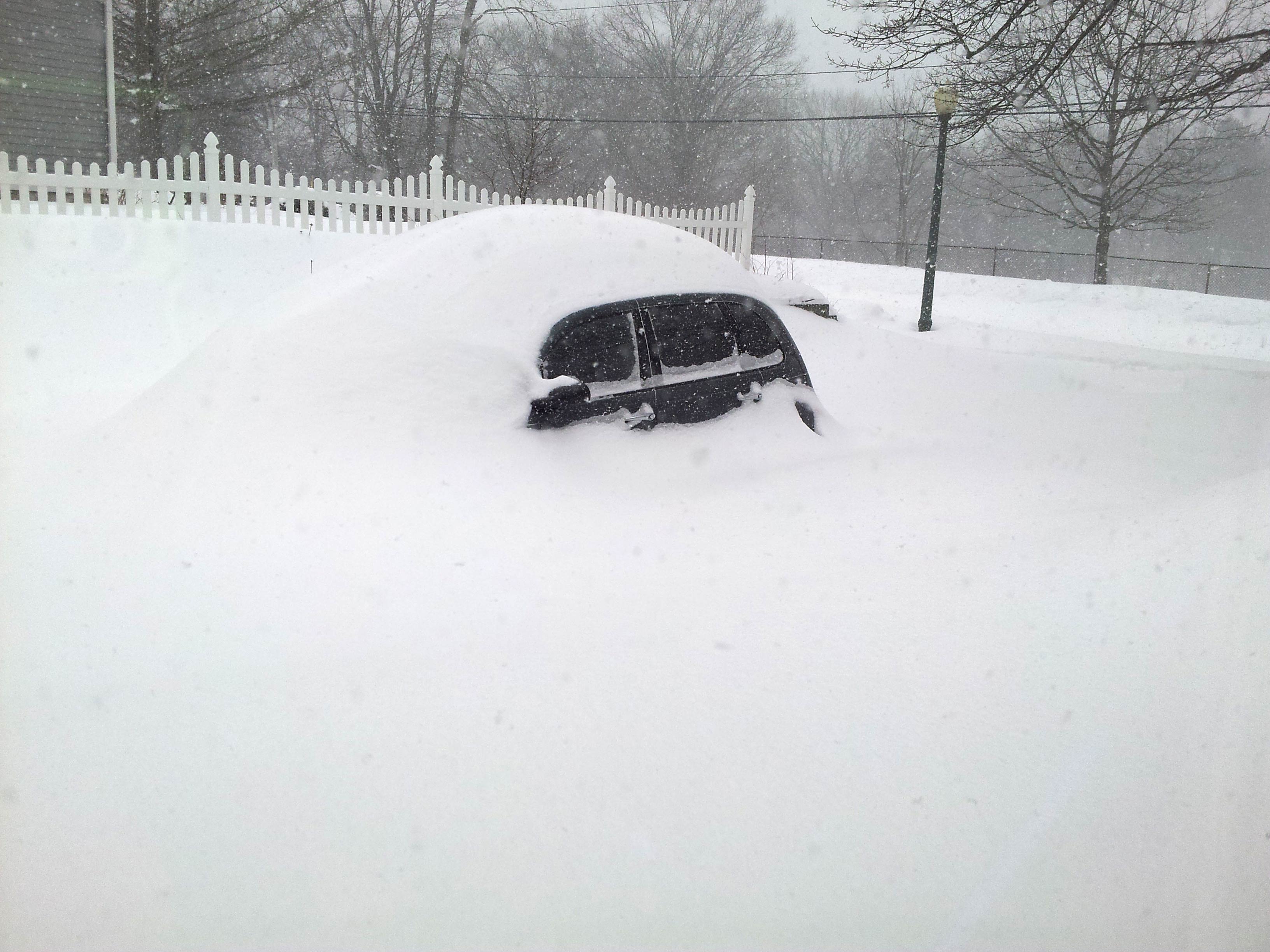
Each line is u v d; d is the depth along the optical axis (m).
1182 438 7.98
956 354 12.84
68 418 5.54
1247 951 1.85
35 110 17.61
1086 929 1.92
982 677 2.82
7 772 2.30
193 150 34.66
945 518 4.27
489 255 4.80
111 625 2.95
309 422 4.05
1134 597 3.29
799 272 28.94
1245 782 2.34
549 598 3.27
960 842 2.16
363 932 1.88
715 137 47.97
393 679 2.73
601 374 4.68
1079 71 14.72
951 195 66.38
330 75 38.72
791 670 2.84
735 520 4.13
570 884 2.02
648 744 2.47
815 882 2.04
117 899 1.95
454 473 4.00
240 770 2.34
